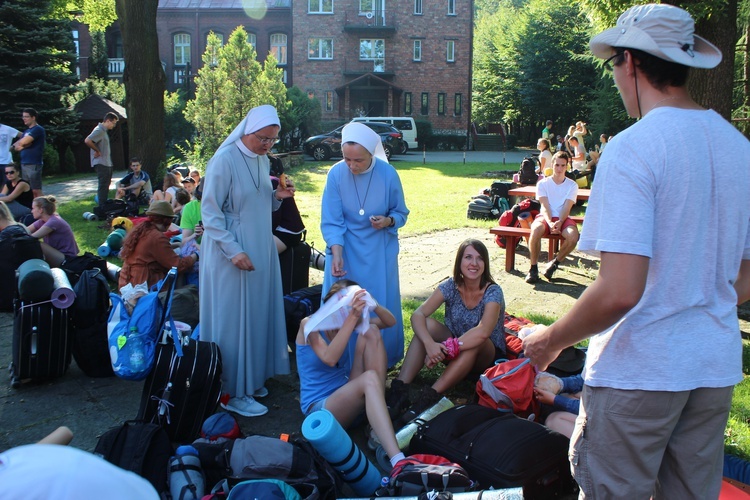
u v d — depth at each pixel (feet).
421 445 11.13
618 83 7.02
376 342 13.11
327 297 13.30
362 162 14.26
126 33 44.11
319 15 135.13
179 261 19.67
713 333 6.43
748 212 6.63
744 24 38.06
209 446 10.32
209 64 70.79
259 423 13.70
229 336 13.84
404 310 20.93
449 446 10.75
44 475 3.21
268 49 139.03
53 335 15.17
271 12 137.28
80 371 16.44
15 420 13.73
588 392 6.86
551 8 141.49
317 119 107.86
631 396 6.42
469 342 13.85
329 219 14.87
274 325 14.87
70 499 3.17
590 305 6.22
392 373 15.92
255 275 14.01
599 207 6.35
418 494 9.37
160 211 17.88
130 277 17.72
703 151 6.34
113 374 16.12
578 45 139.44
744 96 46.19
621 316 6.16
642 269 6.04
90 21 87.86
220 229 13.41
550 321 19.65
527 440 10.46
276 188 17.43
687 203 6.25
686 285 6.35
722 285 6.59
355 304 12.78
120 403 14.61
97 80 100.32
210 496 9.29
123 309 12.82
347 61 136.77
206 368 12.33
